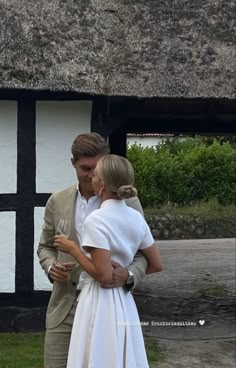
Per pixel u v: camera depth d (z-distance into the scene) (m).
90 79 6.19
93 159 3.21
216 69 6.52
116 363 2.93
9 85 5.97
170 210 18.84
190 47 6.70
